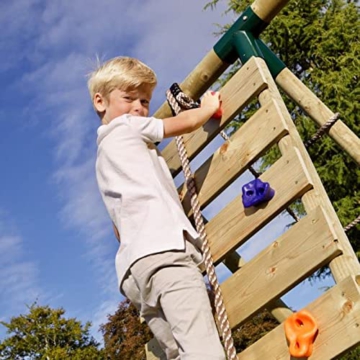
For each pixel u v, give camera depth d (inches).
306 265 80.4
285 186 87.5
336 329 74.1
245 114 400.2
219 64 114.4
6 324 1048.8
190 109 107.3
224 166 100.3
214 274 92.0
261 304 86.0
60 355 989.8
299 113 390.6
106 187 90.6
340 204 363.9
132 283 83.7
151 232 82.0
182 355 75.5
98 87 99.3
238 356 87.5
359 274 75.2
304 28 406.9
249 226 91.8
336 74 390.3
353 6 424.2
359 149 96.5
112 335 801.6
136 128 92.4
